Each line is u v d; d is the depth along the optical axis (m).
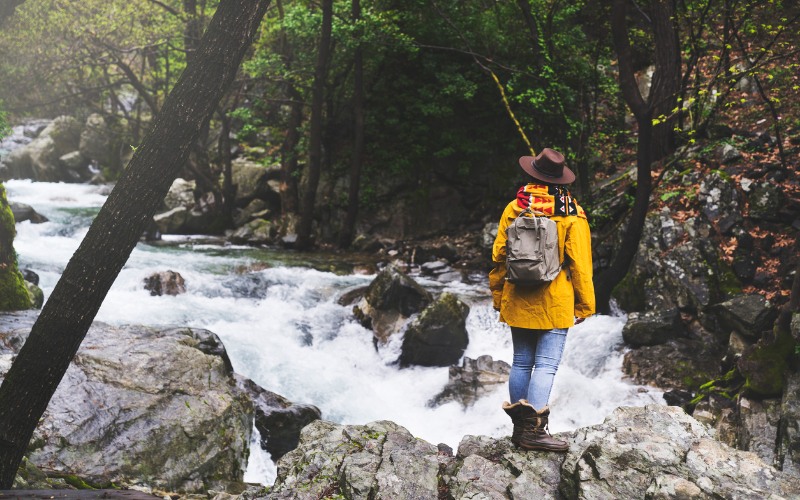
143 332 8.42
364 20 16.11
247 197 19.59
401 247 17.09
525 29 16.75
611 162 15.73
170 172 4.33
